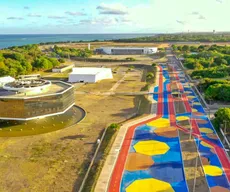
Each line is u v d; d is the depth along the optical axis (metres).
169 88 116.88
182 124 73.75
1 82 113.88
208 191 43.84
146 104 93.44
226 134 65.81
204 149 58.62
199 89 110.88
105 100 99.56
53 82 88.06
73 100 85.50
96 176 48.03
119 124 73.56
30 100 71.19
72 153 57.25
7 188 44.69
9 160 54.19
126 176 48.59
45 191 43.91
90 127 72.38
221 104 90.06
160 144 61.59
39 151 58.31
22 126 72.50
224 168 50.88
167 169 50.94
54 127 72.75
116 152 57.66
